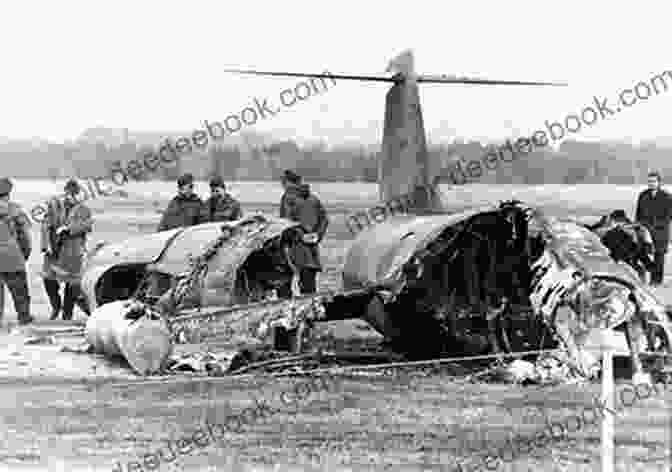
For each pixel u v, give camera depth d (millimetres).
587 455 24750
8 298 67438
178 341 37688
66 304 56000
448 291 38469
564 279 32781
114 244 49312
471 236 38281
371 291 37156
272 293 43000
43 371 37375
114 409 30328
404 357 39844
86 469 24016
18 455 24766
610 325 32031
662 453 24797
